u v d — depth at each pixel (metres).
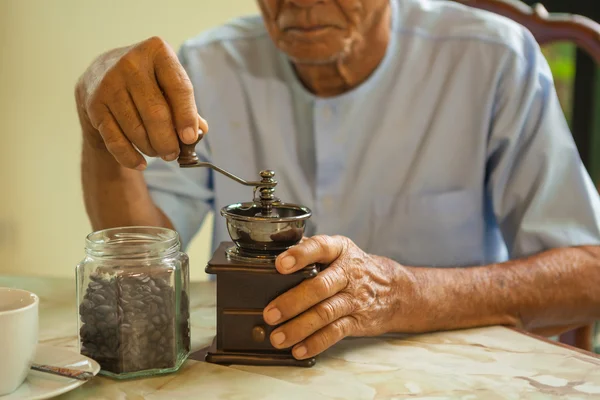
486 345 0.99
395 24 1.52
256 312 0.91
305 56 1.34
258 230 0.92
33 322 0.78
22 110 2.23
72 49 2.29
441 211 1.49
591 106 2.59
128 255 0.87
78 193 2.42
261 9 1.38
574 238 1.31
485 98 1.47
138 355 0.86
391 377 0.87
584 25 1.60
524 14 1.64
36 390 0.78
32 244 2.34
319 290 0.90
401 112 1.50
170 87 0.93
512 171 1.45
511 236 1.47
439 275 1.09
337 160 1.51
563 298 1.18
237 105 1.58
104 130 0.98
